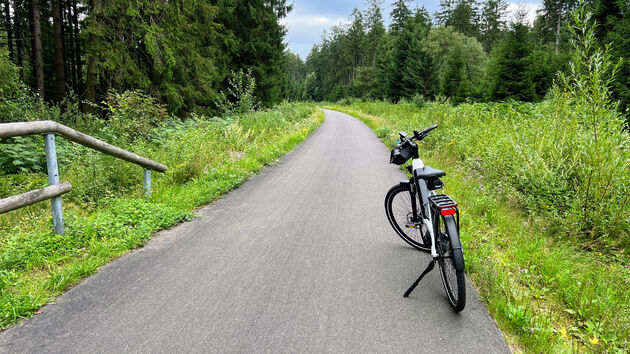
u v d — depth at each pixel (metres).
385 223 4.87
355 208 5.55
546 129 5.53
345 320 2.63
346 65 84.56
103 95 12.69
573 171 4.85
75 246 3.85
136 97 9.23
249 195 6.40
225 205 5.77
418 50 43.56
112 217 4.62
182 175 7.04
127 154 5.11
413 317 2.68
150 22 12.66
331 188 6.87
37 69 15.28
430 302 2.90
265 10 25.34
